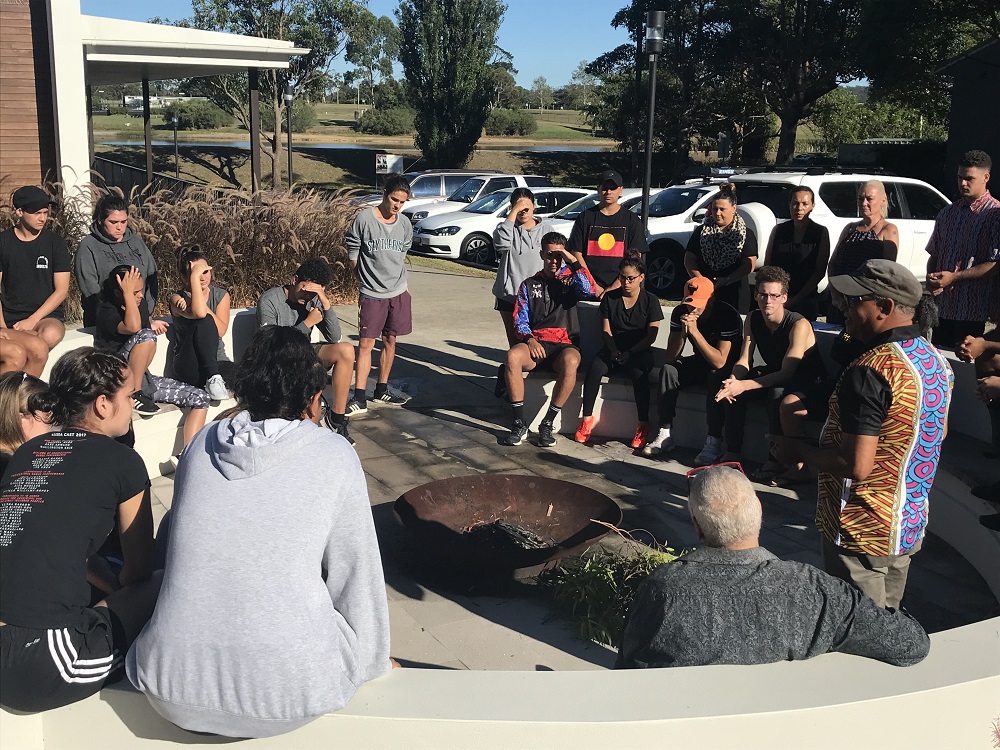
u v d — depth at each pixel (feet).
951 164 79.10
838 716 7.75
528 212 24.67
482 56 147.33
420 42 146.10
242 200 38.91
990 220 19.12
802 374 19.10
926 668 8.34
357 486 7.66
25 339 17.12
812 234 22.07
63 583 7.88
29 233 19.53
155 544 9.08
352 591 7.73
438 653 12.60
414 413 24.26
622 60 138.92
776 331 19.29
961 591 14.94
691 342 20.71
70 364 9.00
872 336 10.81
